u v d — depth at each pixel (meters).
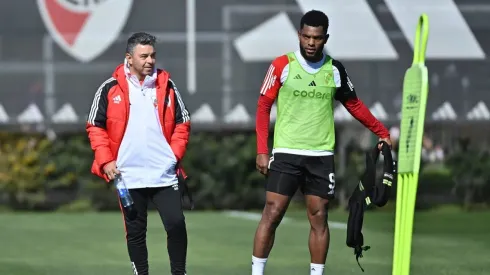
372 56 59.41
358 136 62.12
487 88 59.88
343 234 45.47
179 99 26.84
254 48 58.56
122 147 26.31
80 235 46.19
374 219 54.28
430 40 59.88
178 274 26.97
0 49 58.06
